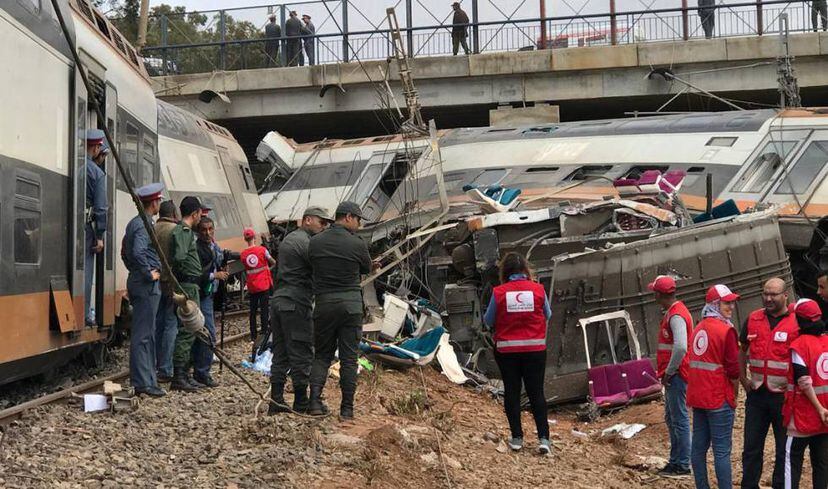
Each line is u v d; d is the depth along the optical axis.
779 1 32.81
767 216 16.02
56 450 7.17
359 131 42.03
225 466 7.33
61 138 9.77
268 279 15.50
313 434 8.48
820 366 7.89
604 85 34.56
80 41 10.76
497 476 8.70
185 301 9.01
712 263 14.83
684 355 9.30
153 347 9.91
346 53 36.69
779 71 27.81
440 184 21.23
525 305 9.65
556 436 11.17
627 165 22.58
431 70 35.16
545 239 14.65
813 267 18.91
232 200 24.02
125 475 6.73
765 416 8.45
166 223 10.21
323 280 9.48
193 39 39.06
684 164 21.75
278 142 30.50
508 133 25.91
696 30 33.78
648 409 12.52
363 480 7.50
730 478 8.40
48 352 9.31
